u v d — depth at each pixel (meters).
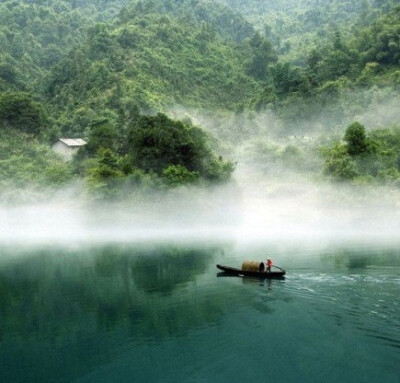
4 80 157.62
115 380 16.31
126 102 140.25
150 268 37.12
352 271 31.70
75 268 38.31
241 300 25.14
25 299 27.55
